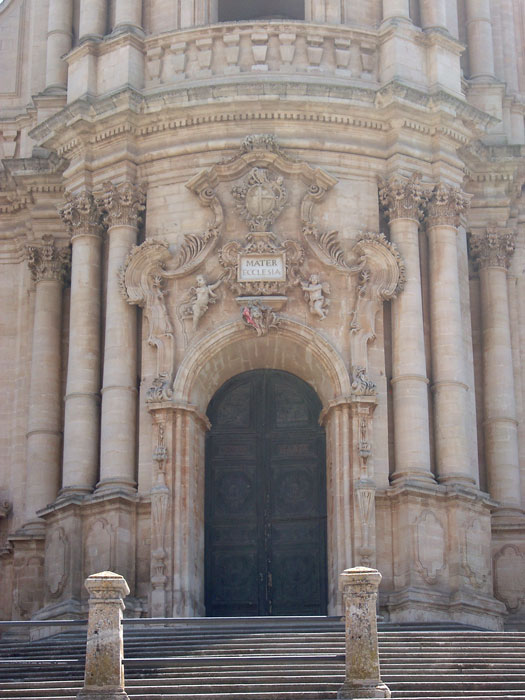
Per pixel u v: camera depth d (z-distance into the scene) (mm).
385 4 38031
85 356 36469
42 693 24484
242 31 37438
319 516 36406
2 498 39125
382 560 34188
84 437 35938
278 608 36031
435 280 36562
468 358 37219
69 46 40594
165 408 34938
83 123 36875
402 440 35000
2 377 40188
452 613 33625
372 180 36844
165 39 37656
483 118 37531
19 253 40844
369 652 23156
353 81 37219
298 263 35875
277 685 24141
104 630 22891
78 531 34906
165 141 36875
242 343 35969
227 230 36188
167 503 34344
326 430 36406
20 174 39125
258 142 35969
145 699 23469
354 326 35469
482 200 39500
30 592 36812
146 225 36688
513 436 38500
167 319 35719
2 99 42000
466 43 40875
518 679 25031
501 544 37281
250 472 36969
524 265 40281
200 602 35000
